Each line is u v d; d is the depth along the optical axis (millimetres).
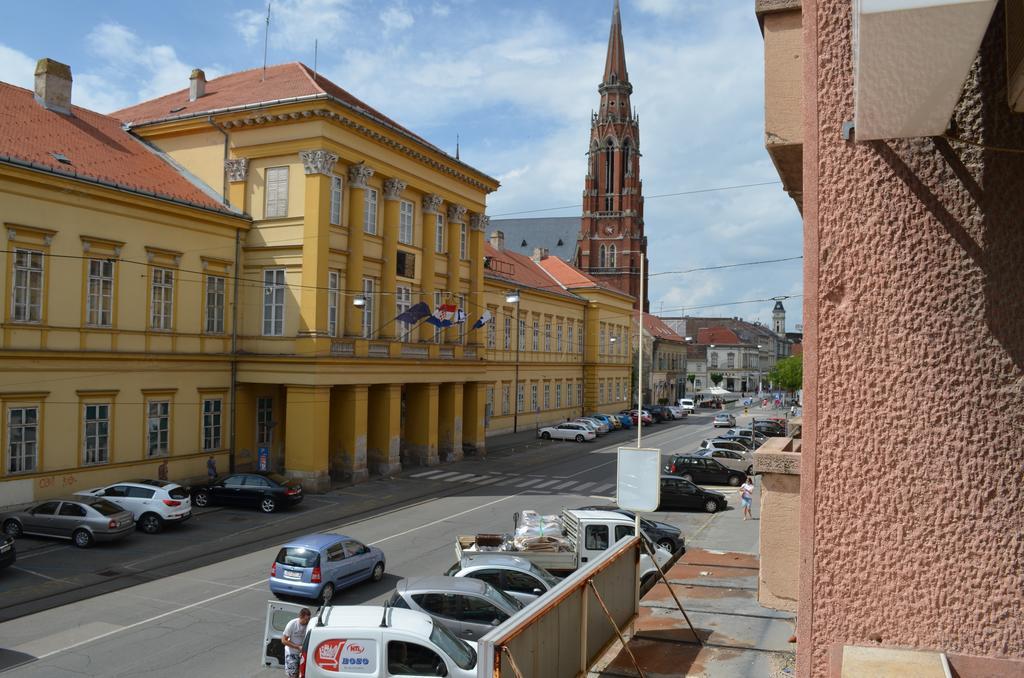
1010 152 2732
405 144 37625
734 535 24172
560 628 6582
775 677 6527
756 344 166375
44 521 22859
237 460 33469
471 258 45938
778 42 3479
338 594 18188
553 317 66875
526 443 54094
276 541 23984
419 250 40844
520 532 20031
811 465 2988
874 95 2293
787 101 3441
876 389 2908
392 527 26203
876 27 1957
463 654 11070
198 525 26156
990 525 2762
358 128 34312
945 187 2830
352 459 34875
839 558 2943
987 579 2764
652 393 99188
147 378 29406
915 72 2148
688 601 9297
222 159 34531
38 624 15781
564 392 69125
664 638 7805
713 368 156750
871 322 2918
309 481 32281
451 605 13297
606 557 7773
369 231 36875
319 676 10734
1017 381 2758
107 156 30938
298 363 32438
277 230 33500
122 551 22297
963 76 2158
